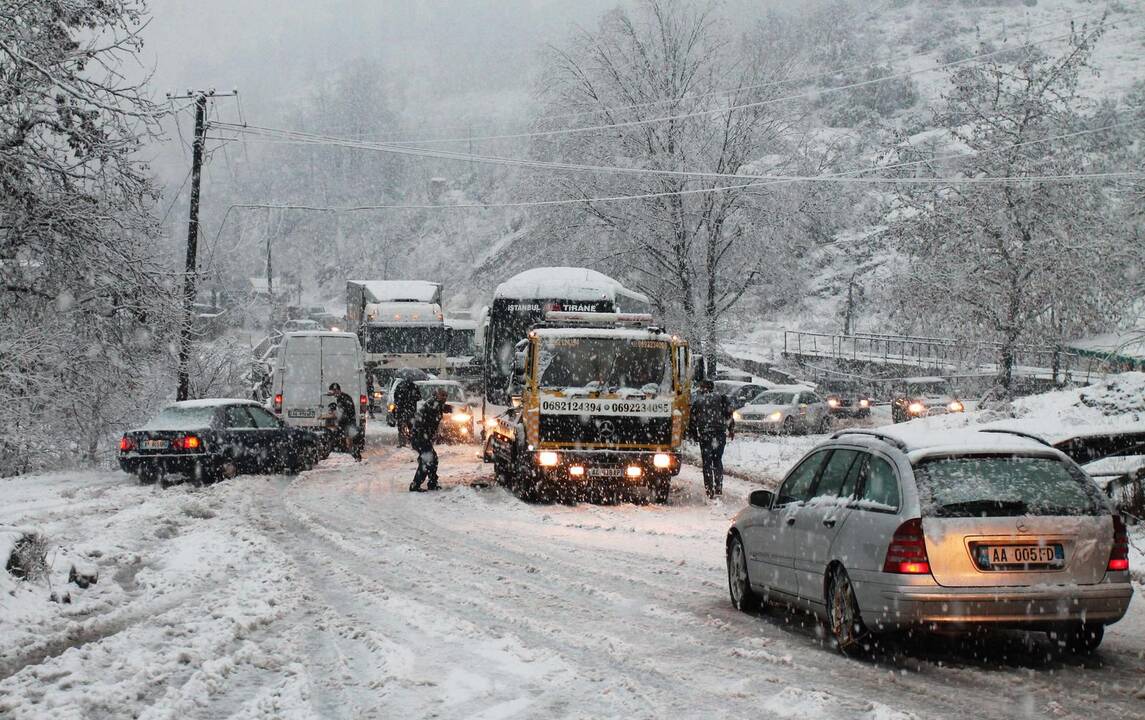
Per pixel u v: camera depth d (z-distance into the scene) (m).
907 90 110.81
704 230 43.34
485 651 8.04
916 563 7.41
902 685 7.07
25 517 15.88
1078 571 7.46
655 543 14.59
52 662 7.61
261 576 11.45
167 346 23.09
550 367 19.42
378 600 10.15
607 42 45.31
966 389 41.88
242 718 6.33
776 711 6.41
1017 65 39.28
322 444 26.66
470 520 16.97
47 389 19.97
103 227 19.30
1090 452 13.84
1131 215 33.19
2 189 17.61
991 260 37.62
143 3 17.67
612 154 44.12
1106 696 6.75
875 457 8.35
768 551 9.41
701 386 20.61
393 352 42.75
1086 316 37.19
